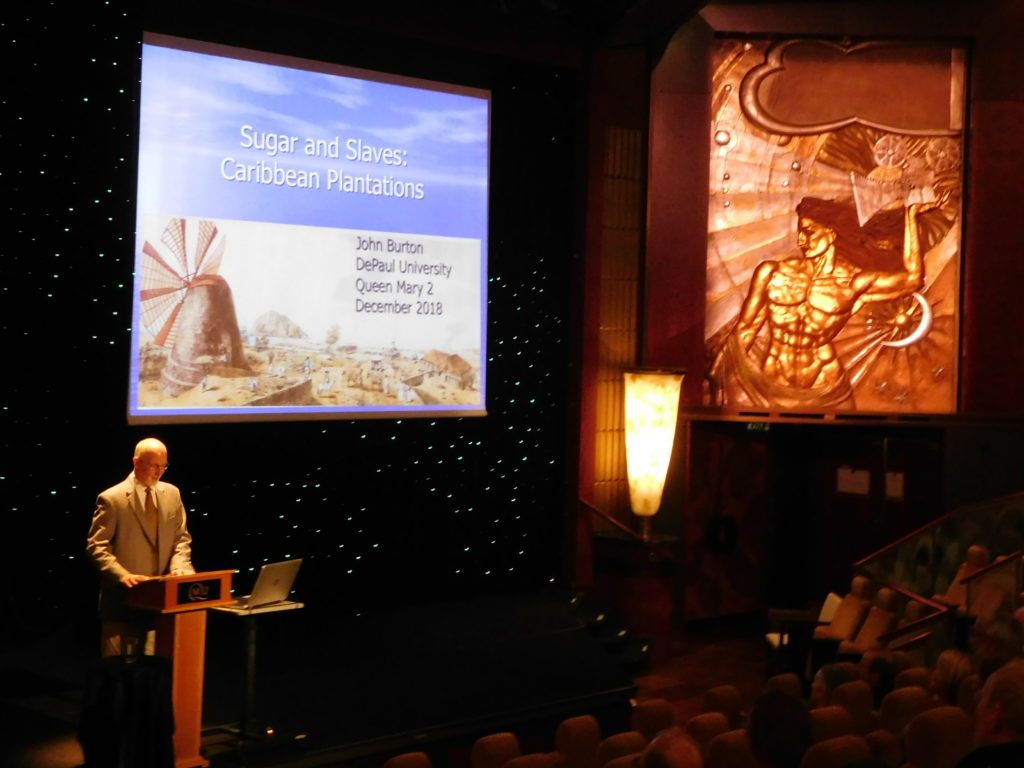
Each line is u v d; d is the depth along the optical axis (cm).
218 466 743
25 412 671
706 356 971
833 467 1036
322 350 766
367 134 790
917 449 980
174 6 716
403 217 805
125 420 696
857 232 978
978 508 784
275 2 748
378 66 808
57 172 678
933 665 680
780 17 962
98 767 443
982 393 971
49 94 674
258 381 740
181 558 525
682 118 955
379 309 791
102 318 695
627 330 955
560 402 914
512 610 829
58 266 680
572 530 908
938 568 788
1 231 660
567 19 891
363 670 670
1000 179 970
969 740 376
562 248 912
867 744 386
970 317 975
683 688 775
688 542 962
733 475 996
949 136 980
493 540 875
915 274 979
